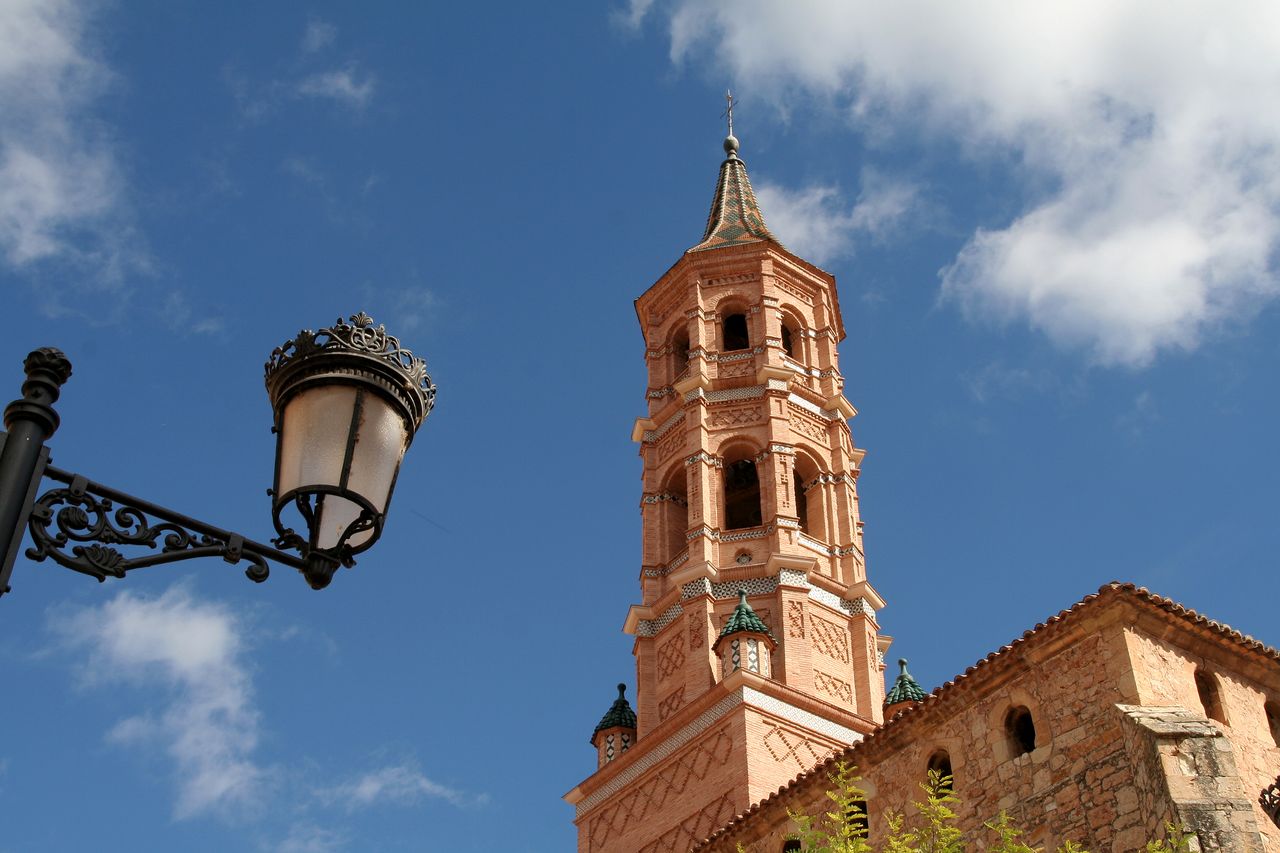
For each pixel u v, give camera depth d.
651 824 45.88
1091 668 29.86
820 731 46.16
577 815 49.00
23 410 9.45
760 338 57.97
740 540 52.16
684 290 61.09
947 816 26.89
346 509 10.65
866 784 33.97
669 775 46.41
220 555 10.03
